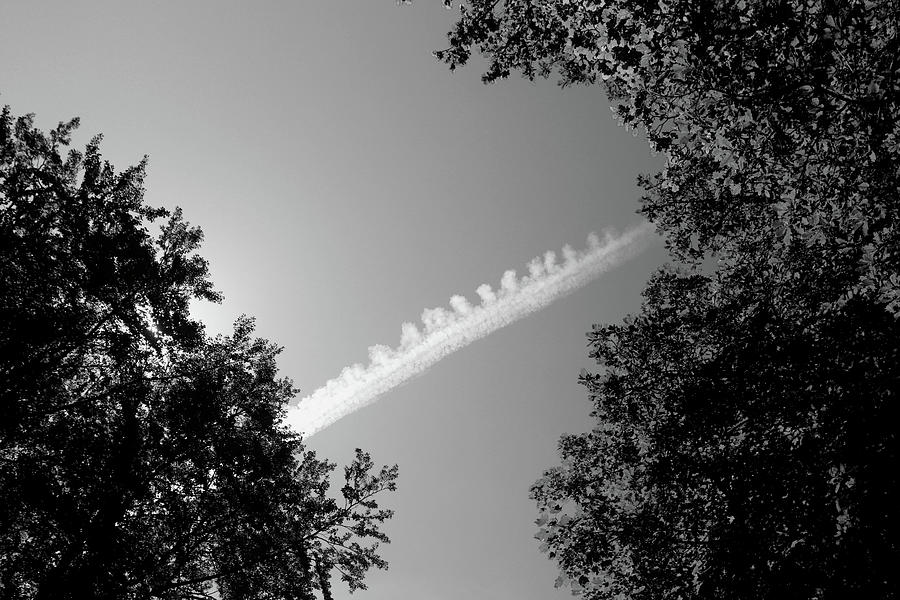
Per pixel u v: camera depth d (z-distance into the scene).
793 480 8.46
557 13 8.49
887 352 8.11
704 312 11.47
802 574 7.77
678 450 10.59
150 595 10.72
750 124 7.98
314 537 14.17
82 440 10.30
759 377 9.38
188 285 12.96
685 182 10.14
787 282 9.72
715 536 9.38
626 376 12.16
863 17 6.37
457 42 8.94
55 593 9.02
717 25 6.81
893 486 7.41
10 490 9.62
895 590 7.16
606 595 11.09
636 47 7.56
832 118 7.24
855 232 7.71
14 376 10.09
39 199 10.87
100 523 9.98
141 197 12.66
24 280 10.68
